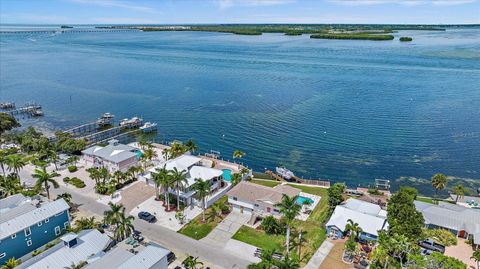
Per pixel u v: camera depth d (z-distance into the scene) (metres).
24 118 158.25
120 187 86.69
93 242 57.50
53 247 55.88
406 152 114.88
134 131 136.38
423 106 163.25
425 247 63.75
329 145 121.44
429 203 76.19
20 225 60.06
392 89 196.38
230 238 66.31
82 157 106.75
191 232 68.06
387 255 54.44
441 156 111.75
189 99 185.50
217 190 84.38
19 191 77.12
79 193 83.38
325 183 91.06
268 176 98.62
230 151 118.12
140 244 57.94
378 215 70.62
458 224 67.81
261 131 136.00
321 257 61.06
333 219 68.38
